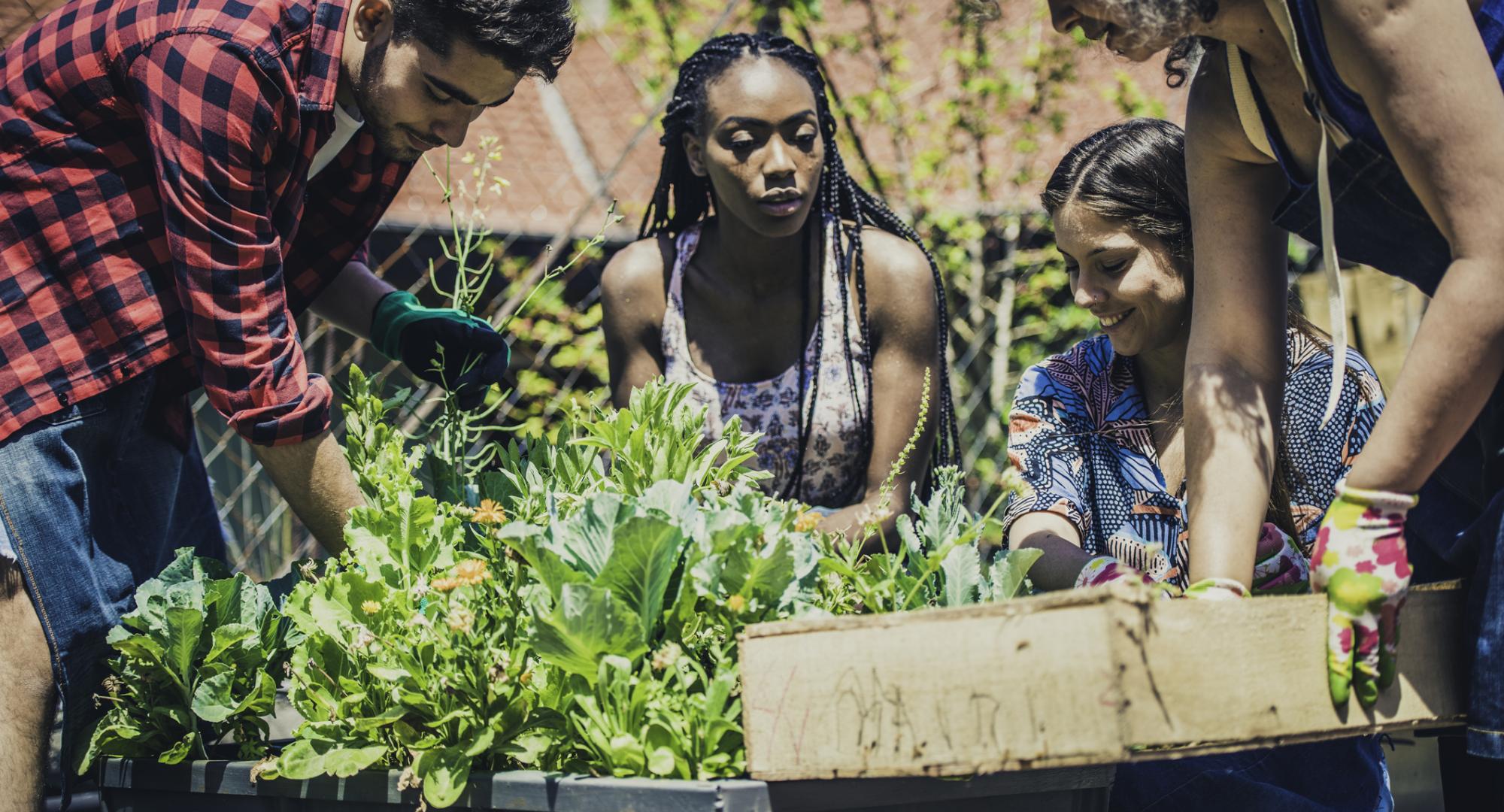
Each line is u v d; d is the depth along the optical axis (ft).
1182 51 5.68
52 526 5.81
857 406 7.98
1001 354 18.08
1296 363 6.44
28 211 5.92
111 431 6.14
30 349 5.87
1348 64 4.47
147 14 5.84
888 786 4.53
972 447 18.43
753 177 7.55
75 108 5.91
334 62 6.11
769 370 8.22
